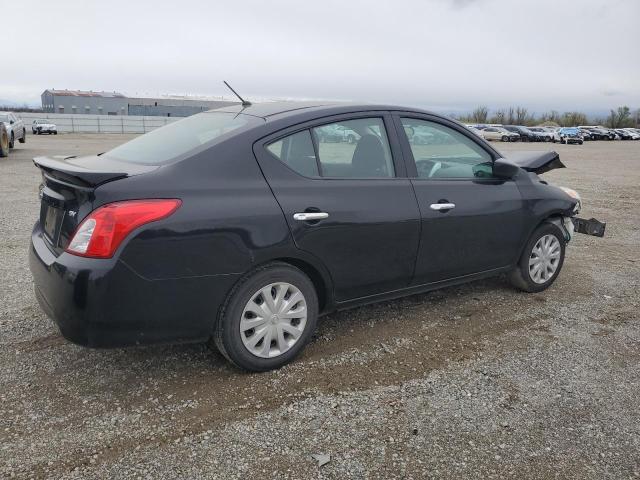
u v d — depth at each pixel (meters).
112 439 2.63
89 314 2.71
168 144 3.39
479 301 4.64
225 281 3.01
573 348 3.76
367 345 3.71
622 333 4.05
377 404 2.99
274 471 2.44
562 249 4.97
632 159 26.83
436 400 3.04
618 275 5.59
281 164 3.25
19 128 24.06
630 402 3.07
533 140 53.00
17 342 3.64
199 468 2.44
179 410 2.88
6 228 7.07
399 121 3.86
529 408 2.98
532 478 2.43
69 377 3.20
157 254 2.79
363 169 3.62
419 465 2.50
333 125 3.52
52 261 2.87
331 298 3.52
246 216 3.02
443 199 3.91
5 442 2.58
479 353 3.64
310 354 3.55
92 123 60.03
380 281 3.69
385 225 3.57
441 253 3.96
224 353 3.17
